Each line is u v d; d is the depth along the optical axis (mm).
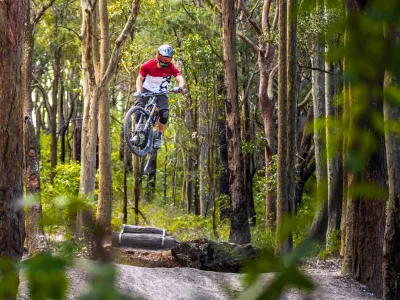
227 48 18125
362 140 702
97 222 695
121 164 39469
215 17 25062
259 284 621
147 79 14250
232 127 18219
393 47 633
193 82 25656
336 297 10570
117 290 650
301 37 17531
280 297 606
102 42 18906
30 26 12688
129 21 18000
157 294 9430
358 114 699
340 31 658
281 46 14203
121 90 34875
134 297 661
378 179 9500
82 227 689
